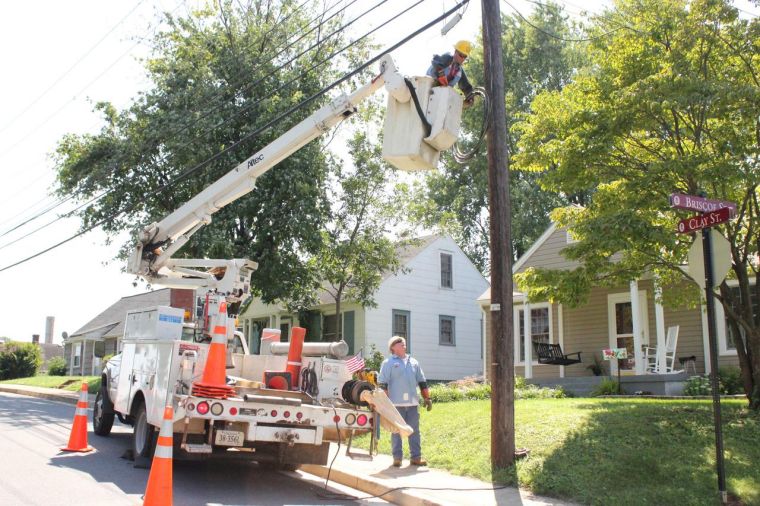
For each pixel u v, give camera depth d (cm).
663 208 1016
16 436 1152
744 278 1034
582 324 2027
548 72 3369
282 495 779
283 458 838
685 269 1285
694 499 677
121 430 1318
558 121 1073
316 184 2114
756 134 978
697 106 967
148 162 2062
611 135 1000
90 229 1906
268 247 2086
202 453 773
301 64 2172
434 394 1569
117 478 804
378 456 1015
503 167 871
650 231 932
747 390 1036
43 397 2317
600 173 1080
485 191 3416
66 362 4728
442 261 3066
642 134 1105
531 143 1100
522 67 3384
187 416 727
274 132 2005
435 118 730
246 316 3275
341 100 906
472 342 3112
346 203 2355
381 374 941
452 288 3066
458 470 874
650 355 1798
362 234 2392
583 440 876
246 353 1070
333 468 908
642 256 1091
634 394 1582
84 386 1030
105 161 2092
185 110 2014
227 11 2164
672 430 891
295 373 908
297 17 2198
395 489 775
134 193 2083
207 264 1059
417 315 2894
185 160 2006
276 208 2033
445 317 3012
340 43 2269
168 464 614
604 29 1252
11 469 842
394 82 733
